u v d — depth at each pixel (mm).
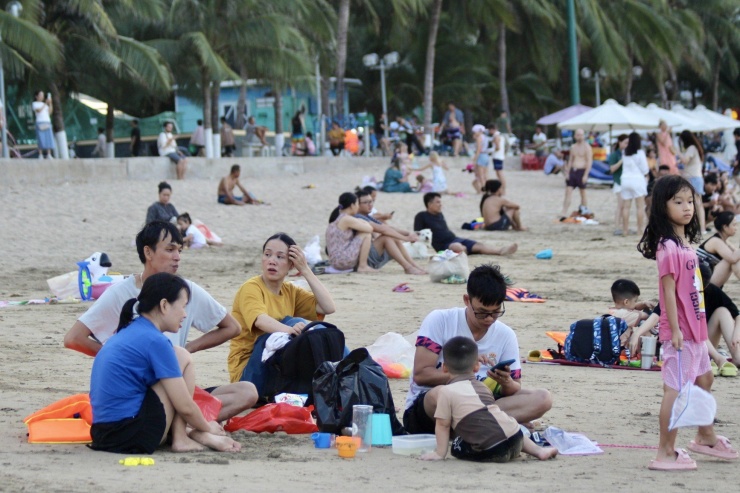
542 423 10758
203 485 7730
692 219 9148
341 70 61625
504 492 7832
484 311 9680
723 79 104875
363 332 16438
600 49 74688
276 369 11180
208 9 51531
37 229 31469
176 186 41750
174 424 9203
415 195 43844
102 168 41812
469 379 9250
